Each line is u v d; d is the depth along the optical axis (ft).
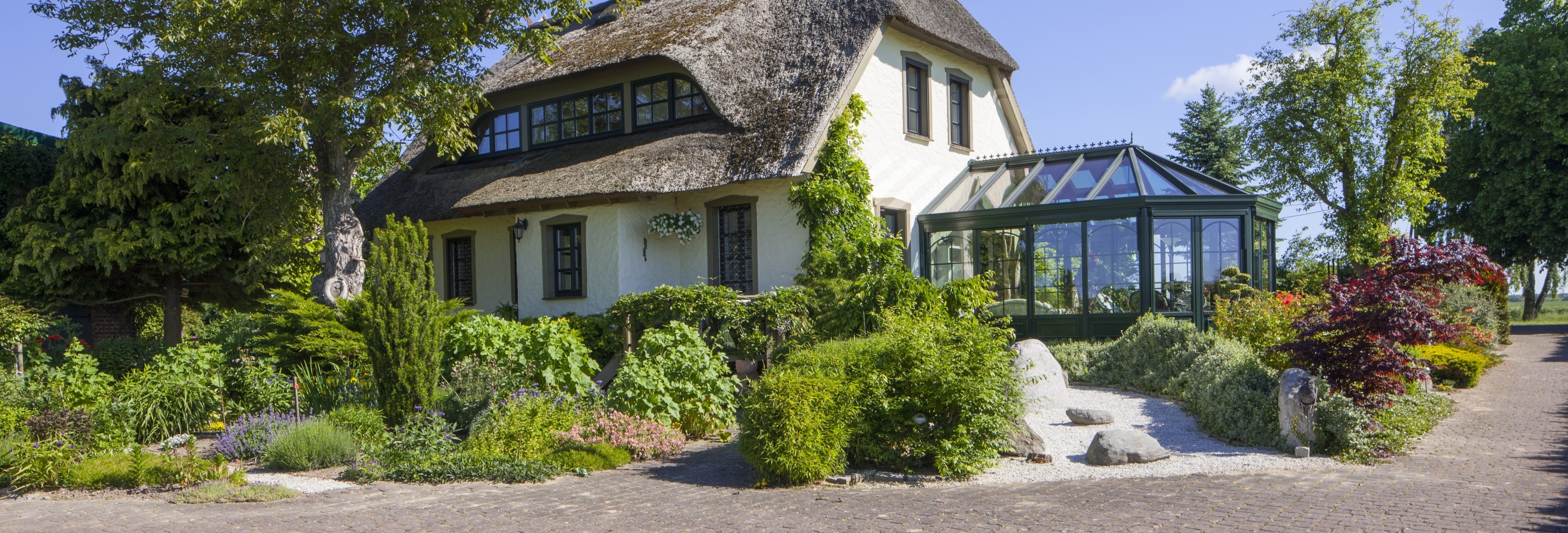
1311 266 90.48
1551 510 21.11
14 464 27.94
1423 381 39.01
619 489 25.98
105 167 58.80
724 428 36.83
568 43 71.51
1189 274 50.70
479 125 71.31
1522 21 104.42
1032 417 37.35
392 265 34.30
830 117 52.21
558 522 21.42
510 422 30.78
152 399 35.32
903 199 58.75
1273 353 36.24
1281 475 26.63
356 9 51.08
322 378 41.27
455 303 42.27
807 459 26.04
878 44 56.85
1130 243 50.72
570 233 59.00
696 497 24.84
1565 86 93.30
